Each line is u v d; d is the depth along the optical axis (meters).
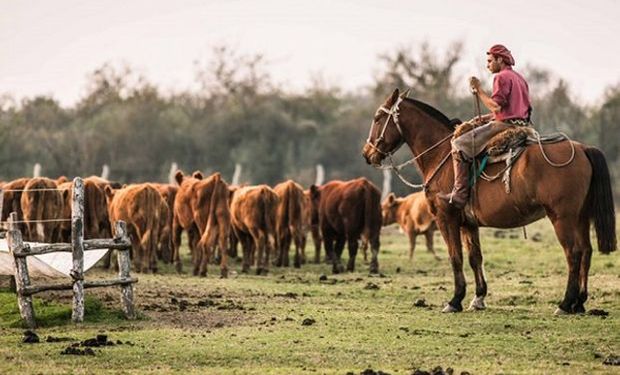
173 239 27.77
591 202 16.44
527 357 13.59
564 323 16.00
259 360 13.52
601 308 17.84
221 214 25.20
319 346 14.34
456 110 71.50
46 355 13.73
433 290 21.44
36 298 18.16
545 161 16.25
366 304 18.97
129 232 26.44
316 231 31.48
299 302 19.20
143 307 17.88
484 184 16.98
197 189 25.66
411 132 18.23
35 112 76.81
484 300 19.34
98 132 71.25
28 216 25.75
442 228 17.78
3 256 18.19
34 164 67.56
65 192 26.75
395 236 41.62
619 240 32.69
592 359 13.44
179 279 23.58
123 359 13.51
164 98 78.94
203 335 15.19
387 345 14.41
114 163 69.38
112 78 78.44
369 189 27.03
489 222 17.11
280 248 29.61
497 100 16.94
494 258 28.84
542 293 20.00
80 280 16.36
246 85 78.81
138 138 71.12
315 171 69.94
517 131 16.59
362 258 31.77
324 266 29.89
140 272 25.97
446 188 17.64
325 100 80.50
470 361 13.37
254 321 16.62
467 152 16.95
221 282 23.00
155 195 26.14
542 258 28.53
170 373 12.71
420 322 16.41
